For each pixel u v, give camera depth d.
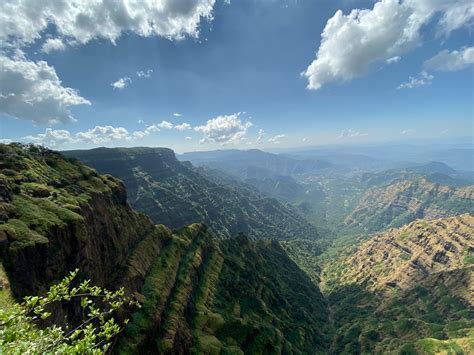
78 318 72.69
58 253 72.62
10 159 97.44
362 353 190.12
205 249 185.00
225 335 125.06
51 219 76.81
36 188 89.50
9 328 13.57
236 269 198.00
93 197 112.12
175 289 125.50
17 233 65.00
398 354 175.00
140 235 139.38
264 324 150.50
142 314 95.50
